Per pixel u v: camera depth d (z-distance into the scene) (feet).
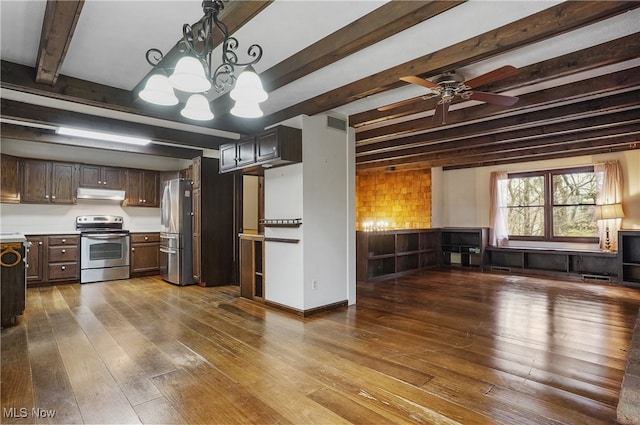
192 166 19.66
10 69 9.95
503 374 8.05
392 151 22.48
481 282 19.80
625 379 6.34
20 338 10.36
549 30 7.36
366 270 20.21
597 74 10.73
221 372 8.16
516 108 12.62
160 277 21.48
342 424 6.14
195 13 7.57
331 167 14.21
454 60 8.94
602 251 19.97
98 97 11.64
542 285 18.81
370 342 10.16
